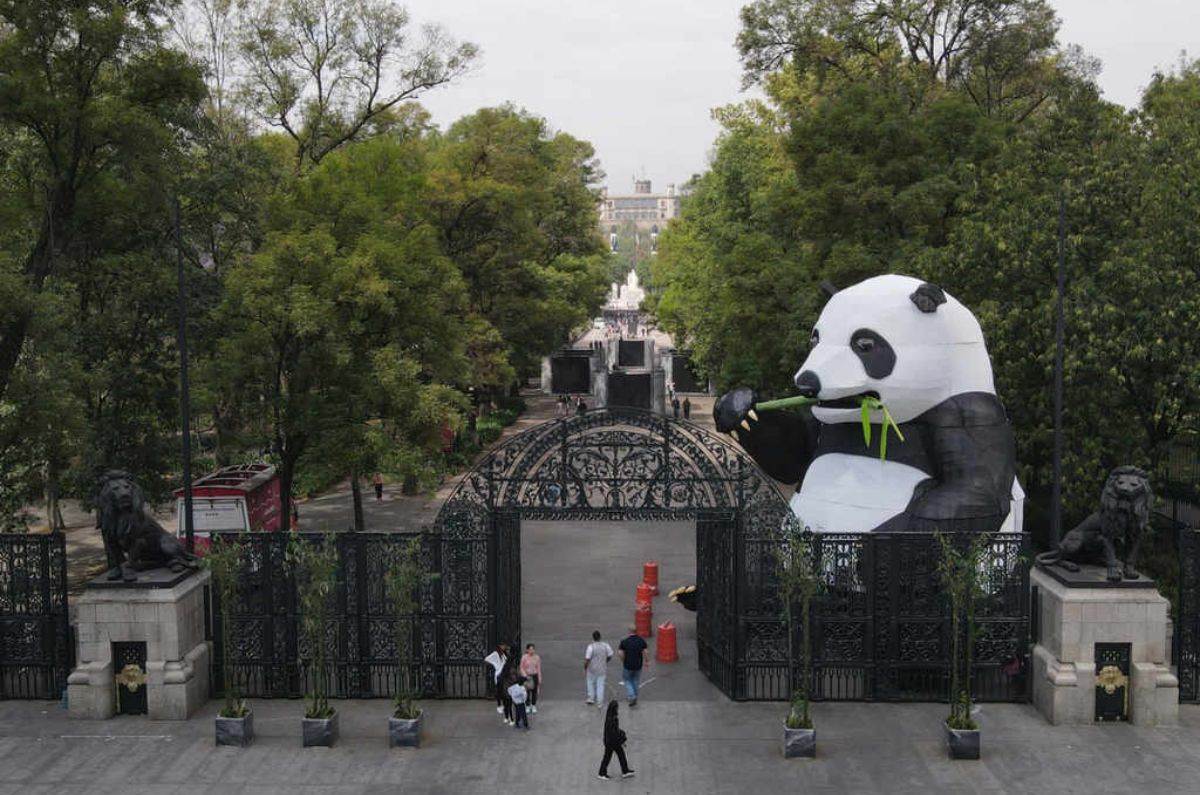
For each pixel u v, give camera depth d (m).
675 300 65.12
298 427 29.98
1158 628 19.30
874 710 20.41
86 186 29.64
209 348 31.11
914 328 23.41
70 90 28.05
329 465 30.64
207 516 30.47
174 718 19.92
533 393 80.88
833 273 34.12
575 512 21.08
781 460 27.05
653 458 21.11
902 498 23.25
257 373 30.52
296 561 20.23
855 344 23.50
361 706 20.77
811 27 43.62
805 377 23.70
